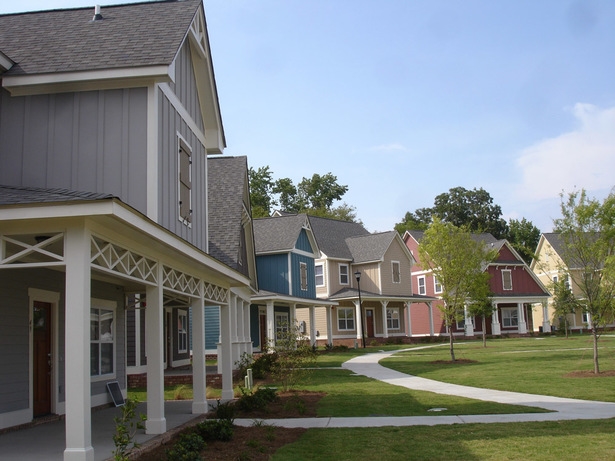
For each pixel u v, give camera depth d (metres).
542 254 56.81
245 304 24.95
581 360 22.94
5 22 12.90
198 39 13.09
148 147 10.42
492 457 8.20
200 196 13.79
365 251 45.44
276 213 47.62
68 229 7.33
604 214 18.03
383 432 10.20
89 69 10.31
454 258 25.14
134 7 13.03
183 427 10.51
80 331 7.14
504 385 16.30
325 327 41.94
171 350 24.31
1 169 10.58
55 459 7.87
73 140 10.56
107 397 14.38
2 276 10.38
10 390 10.44
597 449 8.40
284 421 11.62
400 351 34.00
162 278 9.98
